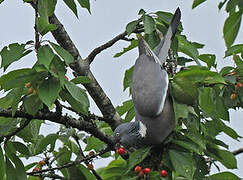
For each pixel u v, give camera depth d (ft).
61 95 33.86
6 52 32.22
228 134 37.68
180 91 34.19
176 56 39.78
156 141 35.29
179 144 34.40
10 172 36.24
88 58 41.86
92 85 40.86
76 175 39.86
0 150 36.42
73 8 37.78
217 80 34.45
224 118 38.27
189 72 34.81
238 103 38.24
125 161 38.86
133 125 35.91
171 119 35.35
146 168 33.86
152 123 35.09
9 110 36.86
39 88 31.71
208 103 37.60
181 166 33.47
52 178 39.45
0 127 36.04
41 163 39.58
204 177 36.35
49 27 32.07
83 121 38.58
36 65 32.30
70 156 40.60
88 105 32.19
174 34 38.91
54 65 32.22
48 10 34.63
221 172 36.60
